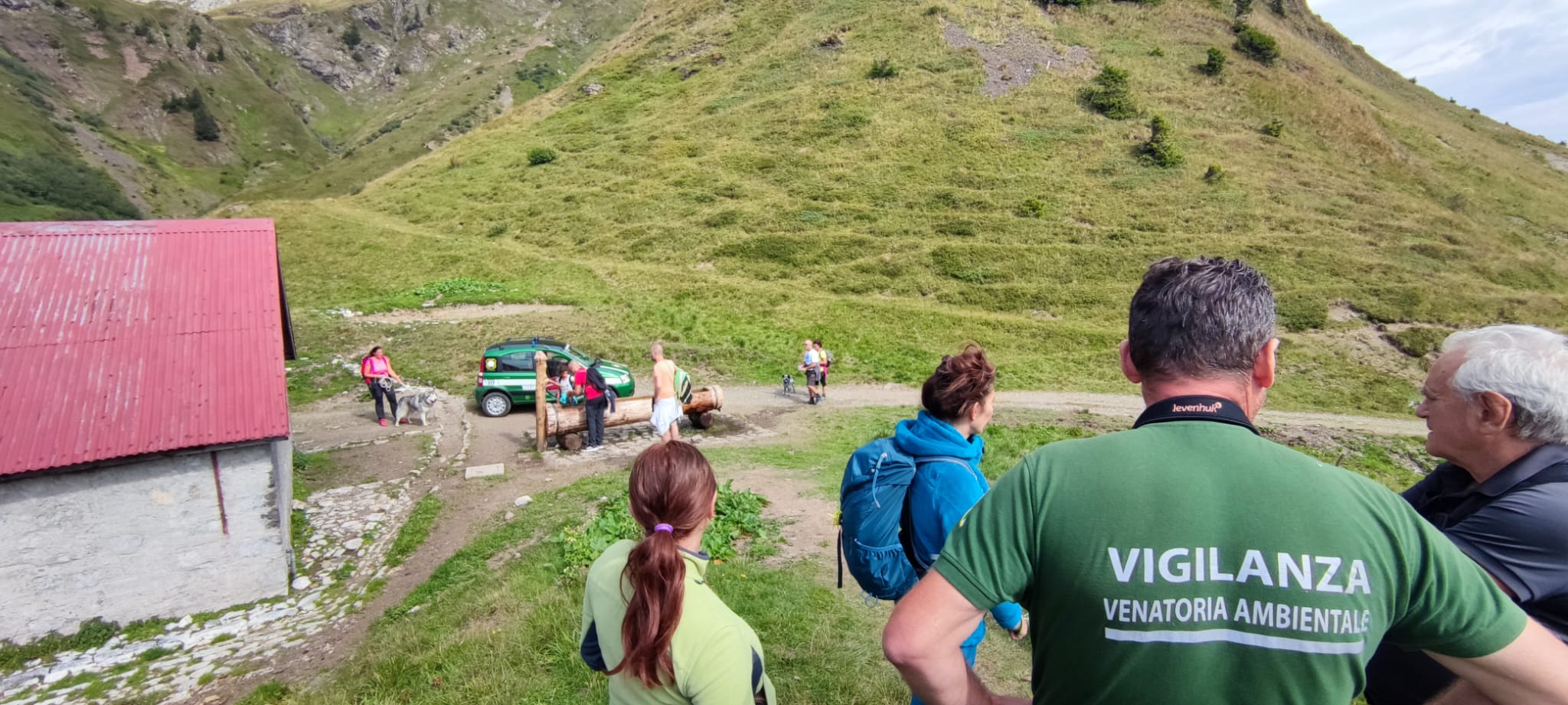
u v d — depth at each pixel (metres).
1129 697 1.54
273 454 9.65
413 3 187.75
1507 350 2.47
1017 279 33.72
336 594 9.72
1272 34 61.81
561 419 14.45
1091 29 56.59
